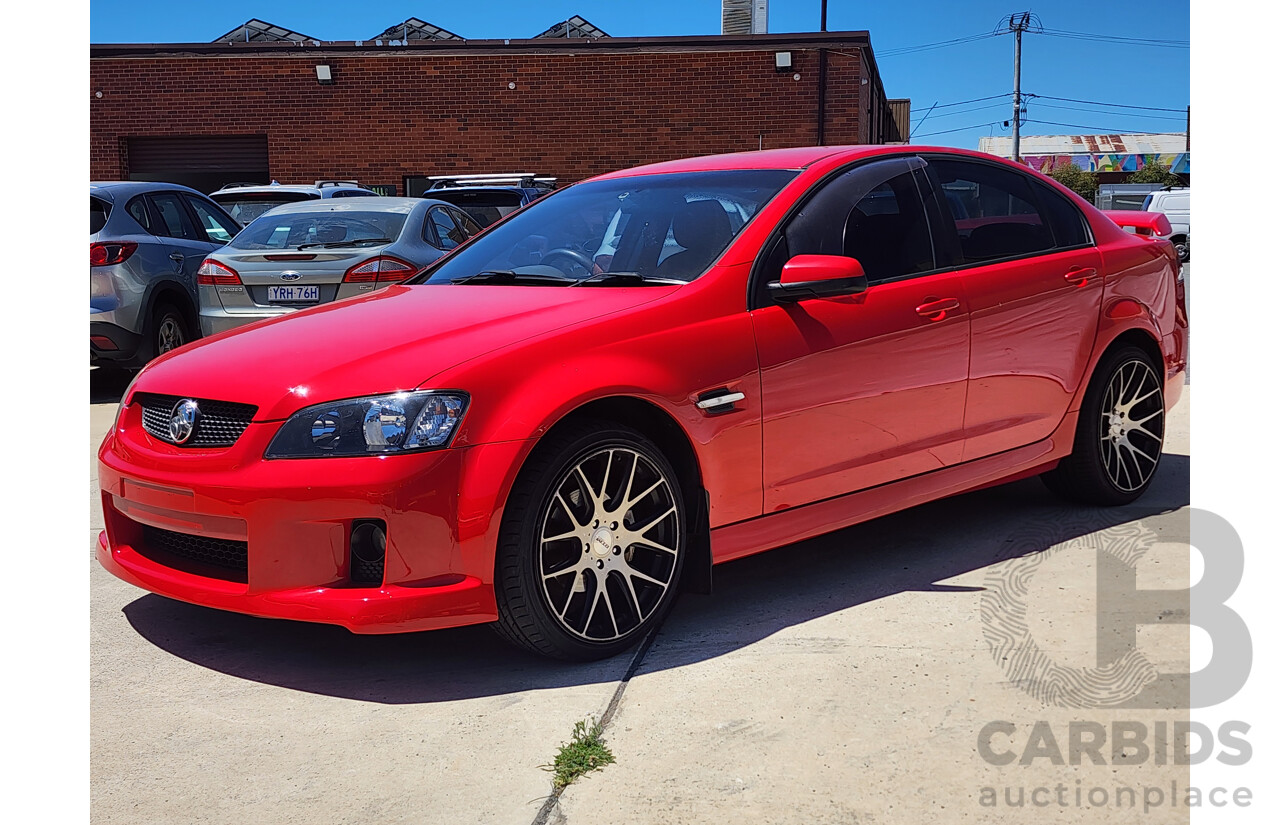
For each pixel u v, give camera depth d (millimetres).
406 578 2838
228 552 3094
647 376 3121
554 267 3773
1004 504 4559
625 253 3691
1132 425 4473
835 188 3766
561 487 2988
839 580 3699
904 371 3680
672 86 20453
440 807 2365
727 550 3332
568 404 2961
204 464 2977
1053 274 4168
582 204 4121
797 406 3422
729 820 2252
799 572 3805
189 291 8242
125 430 3312
